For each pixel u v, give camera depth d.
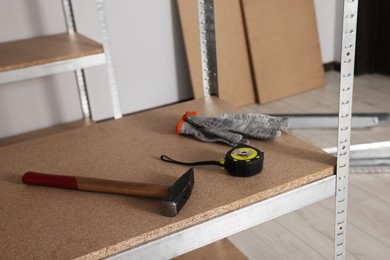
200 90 3.20
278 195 1.00
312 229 2.00
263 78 3.32
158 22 3.10
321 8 3.65
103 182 1.01
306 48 3.48
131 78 3.14
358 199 2.18
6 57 1.87
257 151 1.07
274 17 3.31
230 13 3.17
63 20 2.81
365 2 3.42
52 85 2.90
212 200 0.96
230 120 1.25
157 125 1.33
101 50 1.91
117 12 2.95
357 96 3.32
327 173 1.05
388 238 1.90
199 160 1.11
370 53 3.63
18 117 2.87
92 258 0.84
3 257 0.83
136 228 0.89
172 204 0.90
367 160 2.43
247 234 2.00
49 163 1.16
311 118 2.90
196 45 3.13
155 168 1.09
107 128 1.33
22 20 2.69
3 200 1.01
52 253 0.84
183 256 1.63
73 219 0.93
